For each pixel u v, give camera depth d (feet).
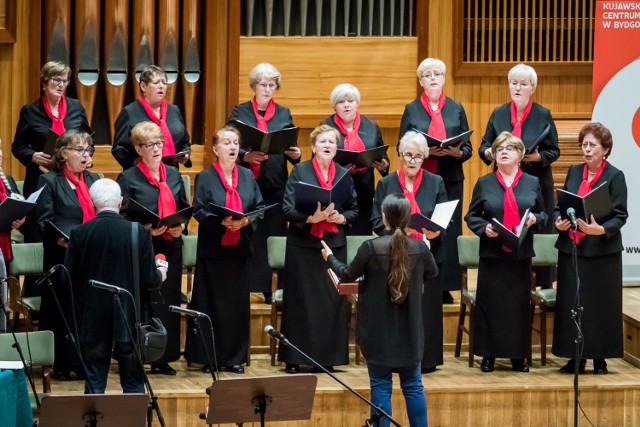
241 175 59.52
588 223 59.47
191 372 60.03
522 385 58.85
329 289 59.82
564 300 61.36
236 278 59.57
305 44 78.23
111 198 50.67
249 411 44.04
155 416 55.57
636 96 72.08
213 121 77.77
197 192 58.85
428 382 59.16
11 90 75.77
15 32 75.20
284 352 60.18
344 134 65.26
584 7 78.89
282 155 66.64
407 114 66.74
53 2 74.90
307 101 78.64
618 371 62.85
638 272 73.20
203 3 77.15
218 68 77.77
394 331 50.06
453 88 79.25
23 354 49.85
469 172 79.56
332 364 60.23
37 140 65.98
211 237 59.11
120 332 49.32
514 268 60.95
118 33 75.31
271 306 64.75
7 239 58.08
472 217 60.80
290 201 59.36
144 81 64.18
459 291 71.05
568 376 61.31
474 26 79.10
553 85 79.51
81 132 57.98
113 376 59.62
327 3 78.43
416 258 50.14
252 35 78.33
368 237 63.16
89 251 49.83
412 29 79.30
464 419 58.44
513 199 60.13
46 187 57.31
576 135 78.13
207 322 59.36
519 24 78.79
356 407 57.47
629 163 72.18
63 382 57.93
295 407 44.52
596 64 71.97
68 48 75.46
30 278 62.18
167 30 75.87
